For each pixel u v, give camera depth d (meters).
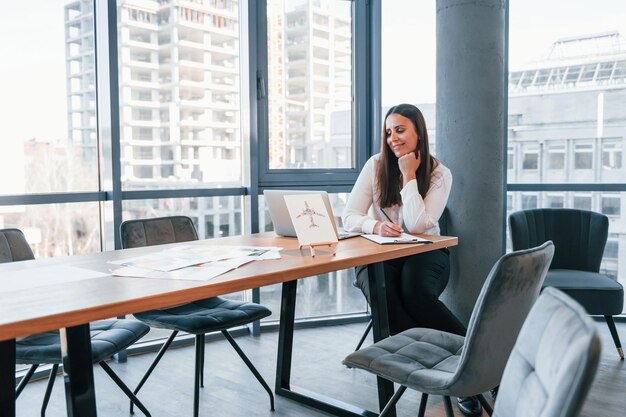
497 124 3.45
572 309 0.89
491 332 1.49
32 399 2.83
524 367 0.99
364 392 2.89
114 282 1.58
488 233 3.45
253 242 2.45
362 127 4.12
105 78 3.29
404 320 2.84
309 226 2.12
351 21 4.09
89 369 1.57
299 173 3.98
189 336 3.70
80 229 3.35
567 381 0.75
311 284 4.11
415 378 1.67
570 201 4.16
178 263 1.87
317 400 2.67
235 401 2.77
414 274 2.77
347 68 4.11
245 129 3.83
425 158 2.96
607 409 2.60
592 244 3.55
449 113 3.47
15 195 3.03
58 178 3.27
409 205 2.81
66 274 1.70
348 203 3.06
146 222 2.73
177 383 3.00
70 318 1.26
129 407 2.70
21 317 1.21
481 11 3.36
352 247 2.29
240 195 3.87
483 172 3.42
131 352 3.46
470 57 3.38
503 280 1.45
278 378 2.84
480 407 2.56
